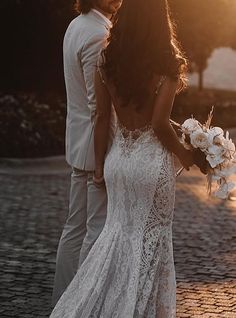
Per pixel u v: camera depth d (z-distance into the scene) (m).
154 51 4.69
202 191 12.24
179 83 4.82
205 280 7.14
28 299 6.43
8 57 21.03
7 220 9.77
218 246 8.57
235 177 12.92
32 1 19.78
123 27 4.76
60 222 9.77
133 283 4.72
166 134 4.73
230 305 6.41
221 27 23.98
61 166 15.07
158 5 4.72
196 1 22.34
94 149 5.32
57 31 20.41
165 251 4.82
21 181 12.98
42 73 21.42
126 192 4.86
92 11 5.61
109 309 4.79
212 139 4.85
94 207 5.60
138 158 4.82
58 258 5.95
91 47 5.53
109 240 4.89
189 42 22.92
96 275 4.88
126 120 4.89
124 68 4.74
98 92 5.11
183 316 6.07
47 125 17.81
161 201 4.81
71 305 4.96
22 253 8.03
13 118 16.66
